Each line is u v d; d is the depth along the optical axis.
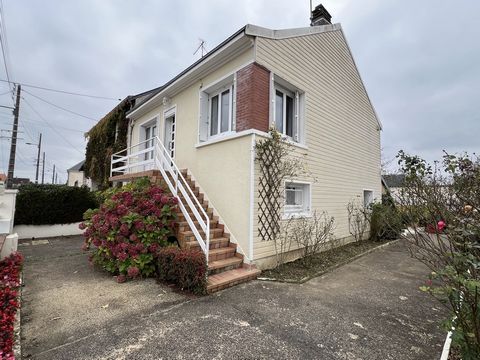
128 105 11.66
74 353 2.47
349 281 4.93
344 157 8.67
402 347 2.71
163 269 4.43
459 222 2.46
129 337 2.76
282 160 5.93
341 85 8.67
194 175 6.95
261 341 2.75
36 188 9.46
